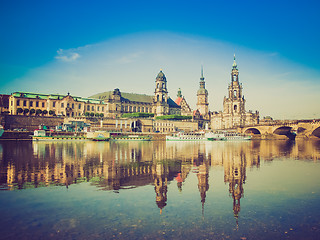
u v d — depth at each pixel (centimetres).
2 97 17650
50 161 4600
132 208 2019
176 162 4644
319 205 2108
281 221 1778
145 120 19188
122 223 1733
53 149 7181
